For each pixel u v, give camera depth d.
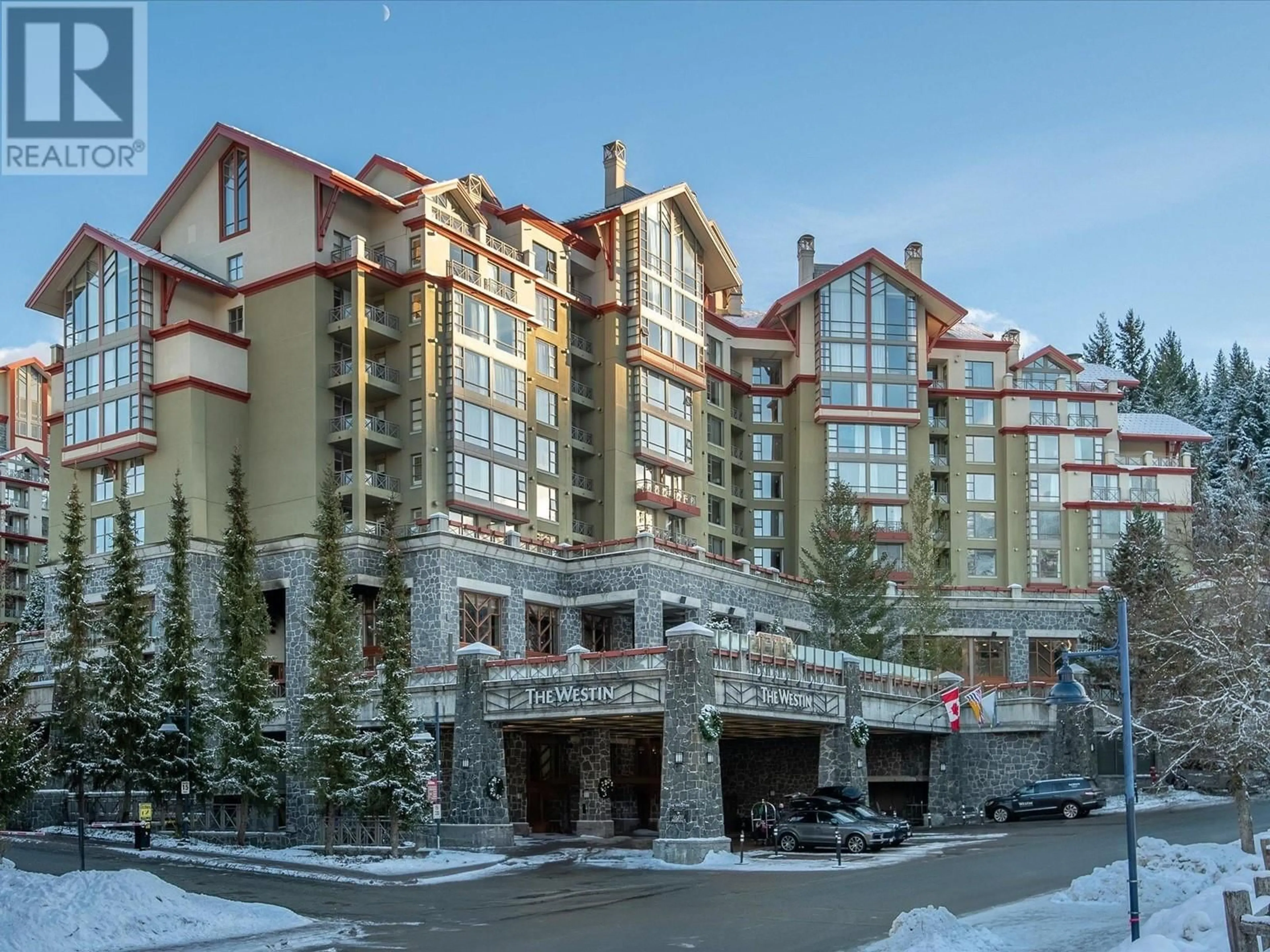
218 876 43.91
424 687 55.59
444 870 45.41
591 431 80.06
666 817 48.06
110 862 47.16
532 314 75.38
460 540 64.69
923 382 97.19
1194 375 156.25
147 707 55.84
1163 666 39.12
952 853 46.62
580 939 30.11
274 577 65.88
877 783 68.38
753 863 45.84
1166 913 24.98
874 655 76.75
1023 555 99.88
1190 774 64.94
